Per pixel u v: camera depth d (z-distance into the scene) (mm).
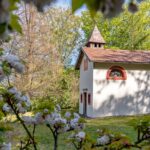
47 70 16906
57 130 2578
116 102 17031
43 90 16062
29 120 2541
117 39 29406
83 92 18719
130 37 28391
